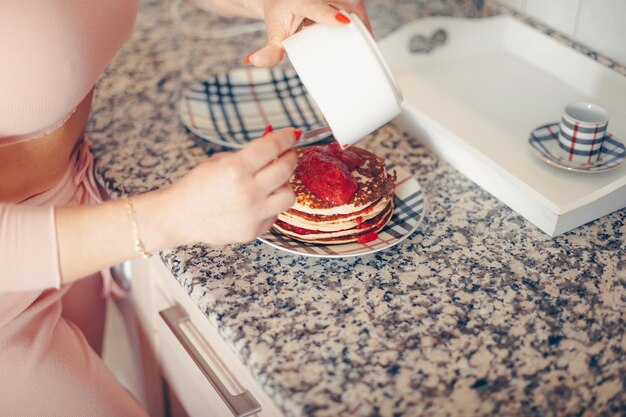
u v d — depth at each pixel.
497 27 1.33
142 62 1.43
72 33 0.83
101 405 1.04
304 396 0.70
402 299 0.82
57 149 0.95
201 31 1.57
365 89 0.79
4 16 0.77
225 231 0.75
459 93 1.22
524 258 0.89
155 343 1.22
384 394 0.70
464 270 0.87
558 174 1.01
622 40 1.15
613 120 1.13
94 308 1.32
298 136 0.78
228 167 0.71
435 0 1.54
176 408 1.24
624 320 0.79
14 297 0.95
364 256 0.89
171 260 0.90
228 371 0.94
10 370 0.96
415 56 1.30
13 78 0.80
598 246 0.90
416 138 1.15
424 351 0.75
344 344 0.76
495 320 0.79
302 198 0.88
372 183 0.90
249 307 0.81
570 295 0.82
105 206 0.73
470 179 1.05
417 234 0.93
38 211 0.71
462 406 0.69
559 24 1.26
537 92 1.22
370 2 1.59
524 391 0.70
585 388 0.71
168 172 1.07
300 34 0.81
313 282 0.85
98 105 1.27
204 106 1.22
